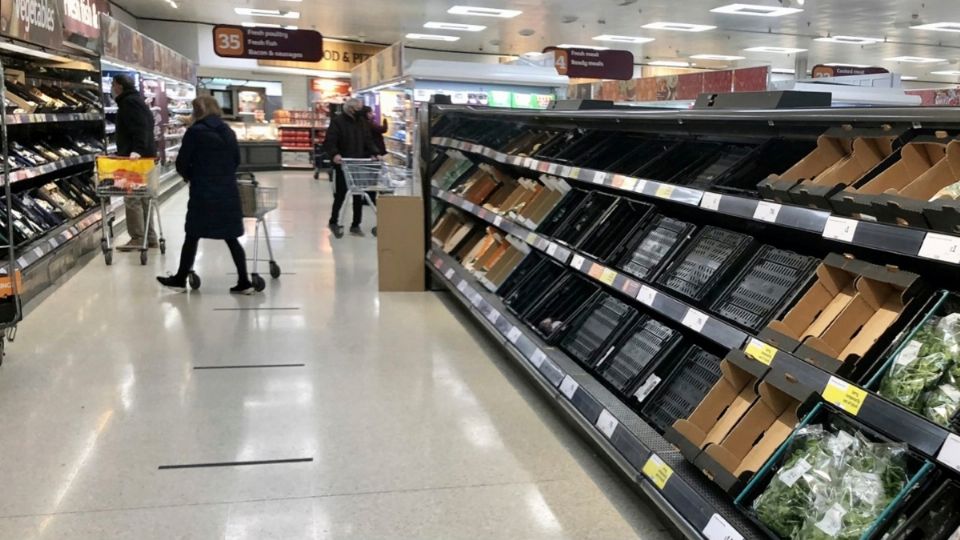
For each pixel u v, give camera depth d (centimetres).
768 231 266
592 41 1886
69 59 650
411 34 1858
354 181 801
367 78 1261
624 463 239
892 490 157
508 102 864
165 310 490
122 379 361
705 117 246
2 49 542
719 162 295
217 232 522
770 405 199
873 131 196
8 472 264
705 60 2186
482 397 348
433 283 568
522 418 324
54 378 360
